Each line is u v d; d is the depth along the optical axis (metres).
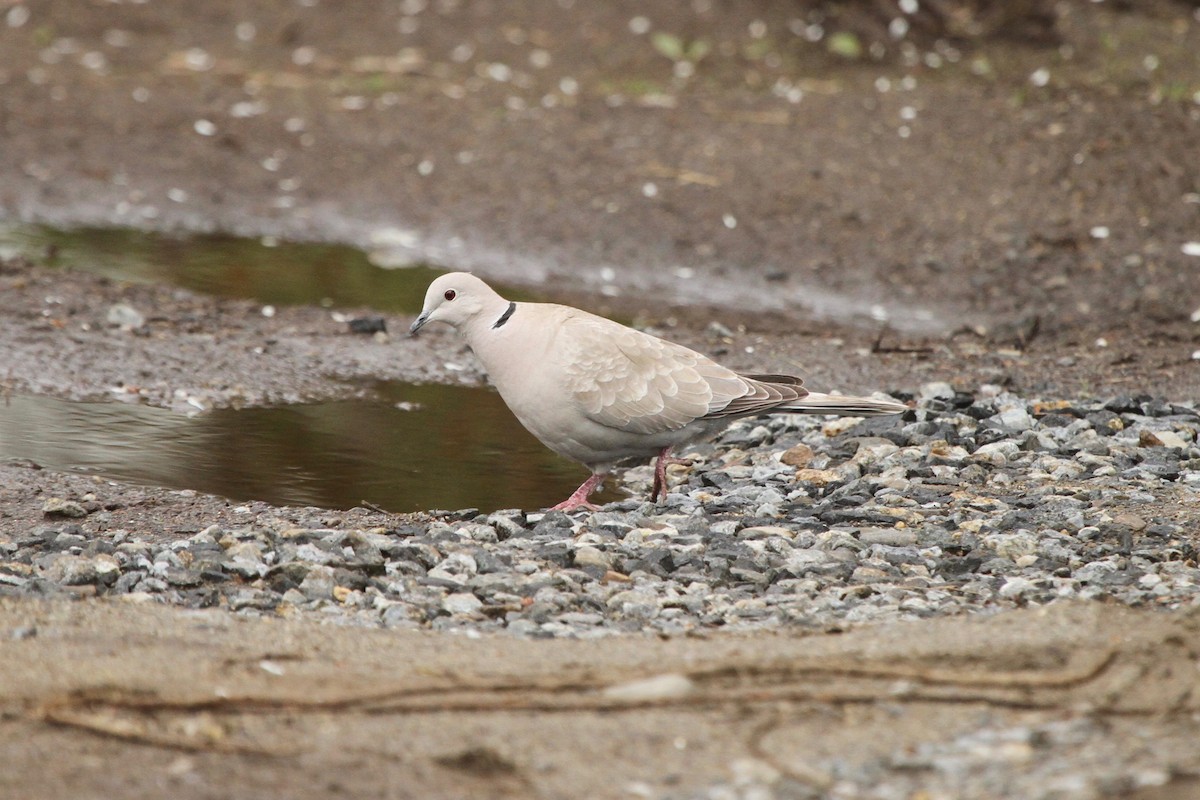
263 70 25.06
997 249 18.06
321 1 27.91
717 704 6.53
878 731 6.25
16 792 5.66
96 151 21.33
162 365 14.08
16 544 9.45
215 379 13.85
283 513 10.46
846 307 17.33
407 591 8.67
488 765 6.03
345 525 10.22
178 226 19.55
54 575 8.76
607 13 26.89
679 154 20.84
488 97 23.42
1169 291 16.86
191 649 7.22
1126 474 11.09
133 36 26.81
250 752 6.05
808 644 7.40
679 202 19.59
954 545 9.50
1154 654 6.98
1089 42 24.11
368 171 20.98
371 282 17.64
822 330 16.39
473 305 10.45
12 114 22.23
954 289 17.47
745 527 10.01
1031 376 14.53
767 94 23.03
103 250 18.22
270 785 5.77
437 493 11.23
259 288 17.09
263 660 7.08
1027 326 16.12
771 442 12.71
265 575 8.87
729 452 12.49
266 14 27.58
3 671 6.79
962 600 8.49
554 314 10.40
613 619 8.32
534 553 9.29
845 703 6.54
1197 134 20.08
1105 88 22.12
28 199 19.86
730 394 10.30
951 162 20.03
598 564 9.08
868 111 21.81
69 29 26.77
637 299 17.50
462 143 21.62
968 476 11.16
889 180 19.75
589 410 10.13
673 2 26.97
